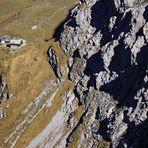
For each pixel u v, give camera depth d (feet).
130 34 435.94
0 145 464.65
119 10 471.21
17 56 522.47
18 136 464.24
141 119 392.27
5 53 535.19
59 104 472.44
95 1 519.19
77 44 501.97
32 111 479.41
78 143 431.02
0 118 488.85
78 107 459.32
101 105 438.40
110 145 404.77
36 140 455.22
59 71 495.00
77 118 450.71
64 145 440.04
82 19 511.40
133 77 425.28
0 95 504.43
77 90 470.39
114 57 448.24
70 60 497.05
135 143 384.27
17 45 559.79
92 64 471.62
